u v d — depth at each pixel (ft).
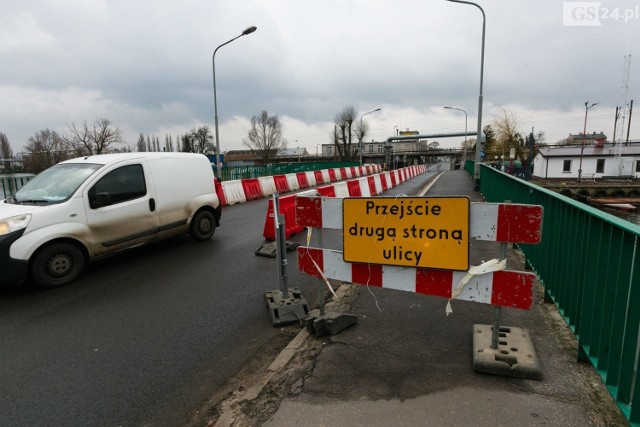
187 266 21.30
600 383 8.98
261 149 274.77
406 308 13.97
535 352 10.27
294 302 14.43
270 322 14.12
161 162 23.85
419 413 8.34
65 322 14.55
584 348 9.58
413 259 10.69
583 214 10.13
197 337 13.17
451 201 9.99
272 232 27.20
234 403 9.39
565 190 115.34
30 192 19.95
